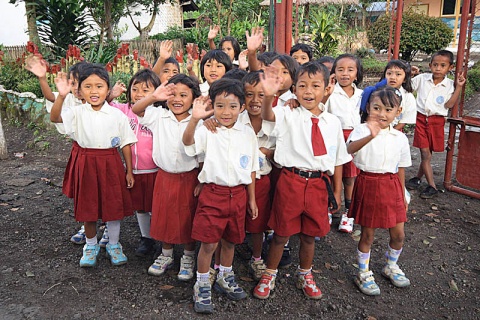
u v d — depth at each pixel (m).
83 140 3.10
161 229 3.04
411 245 3.84
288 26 5.14
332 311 2.91
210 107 2.82
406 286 3.21
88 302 2.90
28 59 3.06
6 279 3.12
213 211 2.78
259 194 3.06
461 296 3.13
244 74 3.09
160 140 2.99
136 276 3.22
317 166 2.83
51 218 4.14
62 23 9.96
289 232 2.87
